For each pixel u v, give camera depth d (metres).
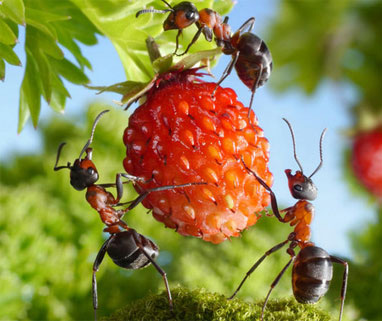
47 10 0.06
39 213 0.12
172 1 0.06
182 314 0.06
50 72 0.06
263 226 0.13
